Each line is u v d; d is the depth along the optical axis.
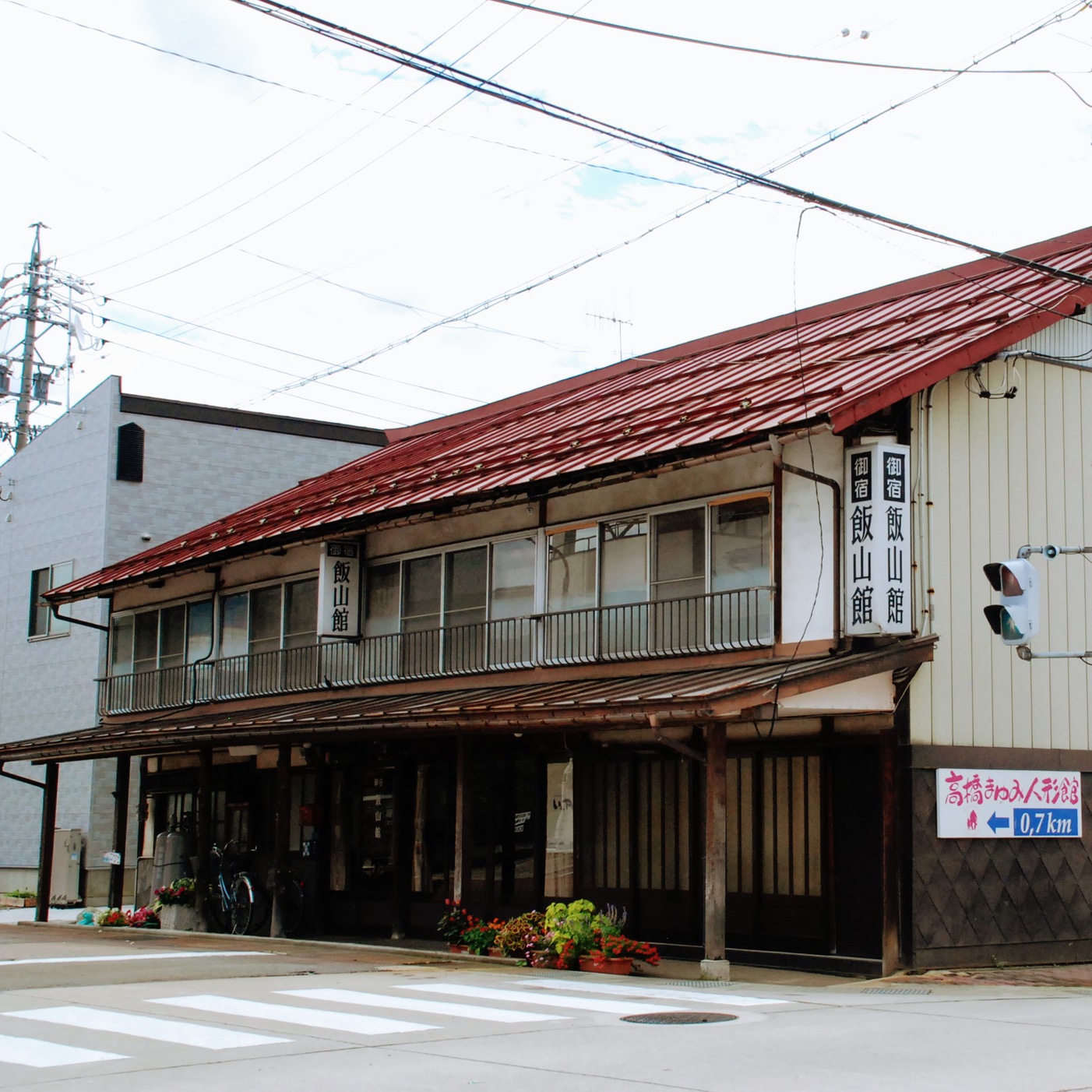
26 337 41.53
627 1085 7.80
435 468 22.36
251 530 24.69
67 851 28.53
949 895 15.00
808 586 15.09
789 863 15.77
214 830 25.39
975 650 15.53
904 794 14.81
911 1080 7.99
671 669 16.48
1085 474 17.03
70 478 30.98
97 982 13.47
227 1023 10.45
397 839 20.22
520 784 19.03
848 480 14.85
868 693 14.65
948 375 15.02
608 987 13.00
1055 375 16.91
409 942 19.48
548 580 18.61
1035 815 15.80
